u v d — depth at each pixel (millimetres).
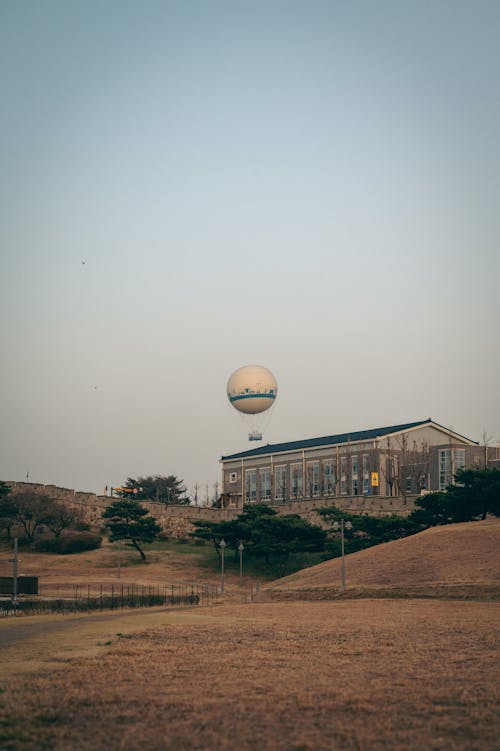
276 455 171750
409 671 29031
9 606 68188
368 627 45219
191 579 111875
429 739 19609
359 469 152625
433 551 85188
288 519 117562
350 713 22375
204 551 131375
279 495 169625
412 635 40906
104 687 25953
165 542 140000
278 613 57656
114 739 19859
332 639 39312
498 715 21969
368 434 157375
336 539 114375
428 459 145750
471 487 103688
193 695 24703
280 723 21312
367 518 111188
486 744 19219
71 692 25094
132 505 129750
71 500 146000
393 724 21109
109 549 132750
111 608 68438
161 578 112562
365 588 75500
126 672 28828
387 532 109438
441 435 158000
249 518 124188
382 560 85562
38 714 22266
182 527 141625
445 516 108062
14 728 20922
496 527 92062
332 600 73625
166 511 143000
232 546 124312
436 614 54250
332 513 117188
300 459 166250
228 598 85125
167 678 27641
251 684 26453
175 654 33625
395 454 151500
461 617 51469
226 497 164125
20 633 43312
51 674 28609
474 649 35219
